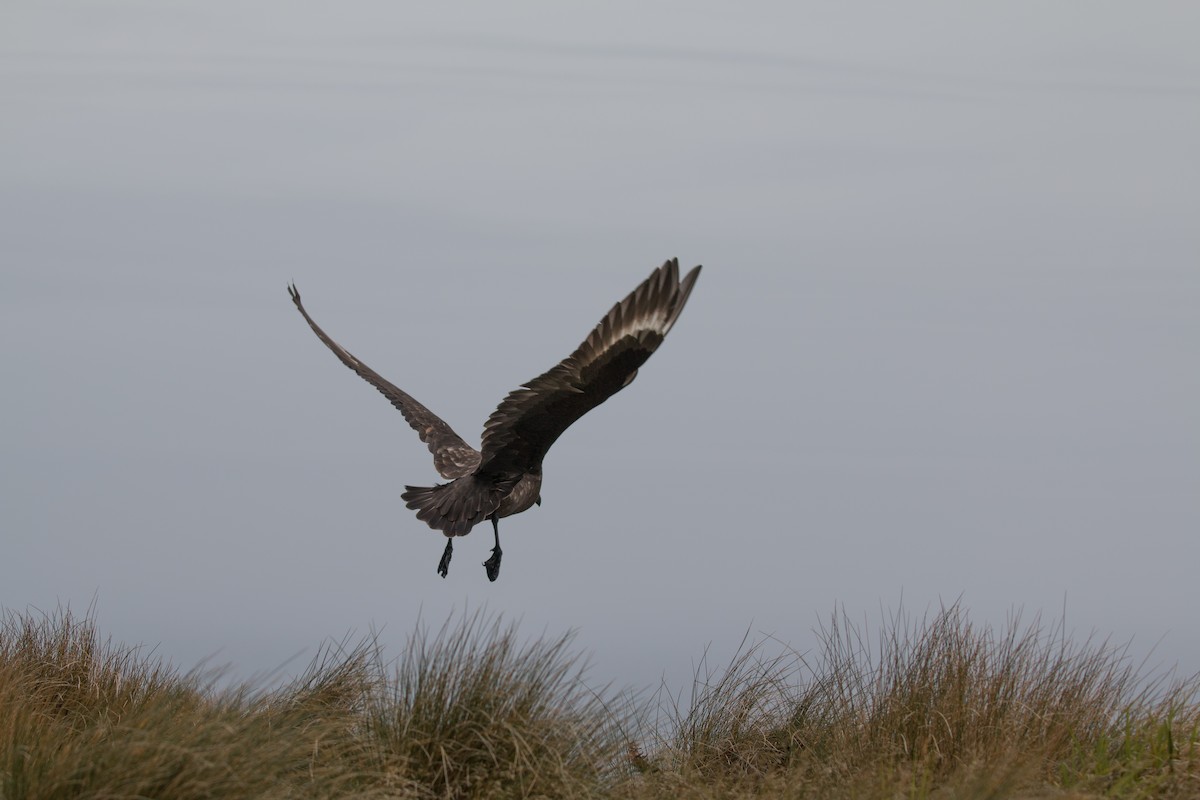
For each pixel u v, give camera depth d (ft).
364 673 49.14
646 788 43.04
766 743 47.52
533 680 42.98
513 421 44.57
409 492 46.11
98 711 49.44
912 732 45.11
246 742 39.34
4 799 36.94
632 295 41.19
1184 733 45.06
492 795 40.24
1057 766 43.29
